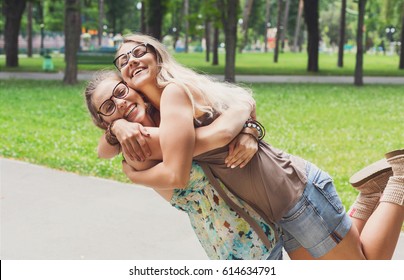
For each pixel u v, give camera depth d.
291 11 83.00
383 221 3.06
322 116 14.95
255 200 2.93
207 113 2.87
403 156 3.07
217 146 2.78
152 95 2.94
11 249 5.18
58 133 11.97
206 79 2.99
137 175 2.87
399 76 33.88
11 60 36.28
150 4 33.19
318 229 2.95
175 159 2.72
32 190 7.24
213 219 2.95
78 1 24.58
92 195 6.97
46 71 33.12
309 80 29.59
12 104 16.98
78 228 5.76
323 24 103.62
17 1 35.69
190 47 94.75
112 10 69.88
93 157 9.38
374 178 3.32
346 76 33.34
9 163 8.95
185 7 59.75
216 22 30.98
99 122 3.06
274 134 11.95
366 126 13.28
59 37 86.62
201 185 2.91
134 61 2.92
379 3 47.75
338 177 8.15
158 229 5.70
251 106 2.96
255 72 34.78
